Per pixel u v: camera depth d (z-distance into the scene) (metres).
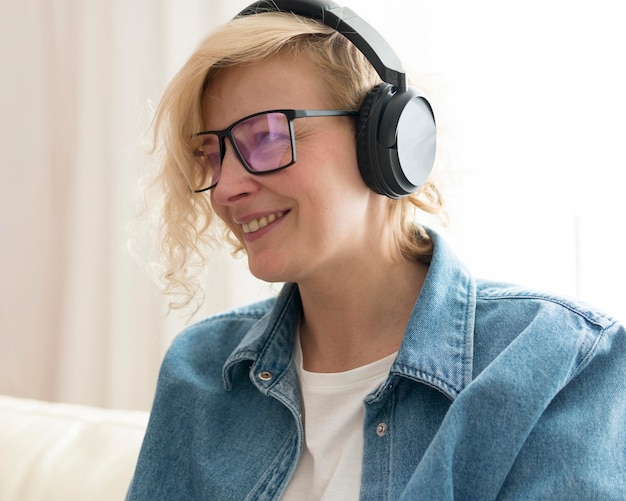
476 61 1.37
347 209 0.83
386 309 0.89
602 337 0.78
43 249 1.94
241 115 0.83
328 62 0.83
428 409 0.81
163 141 0.96
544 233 1.31
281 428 0.93
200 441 0.97
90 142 1.84
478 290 0.90
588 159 1.27
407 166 0.83
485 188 1.35
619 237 1.25
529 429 0.73
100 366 1.86
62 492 1.14
